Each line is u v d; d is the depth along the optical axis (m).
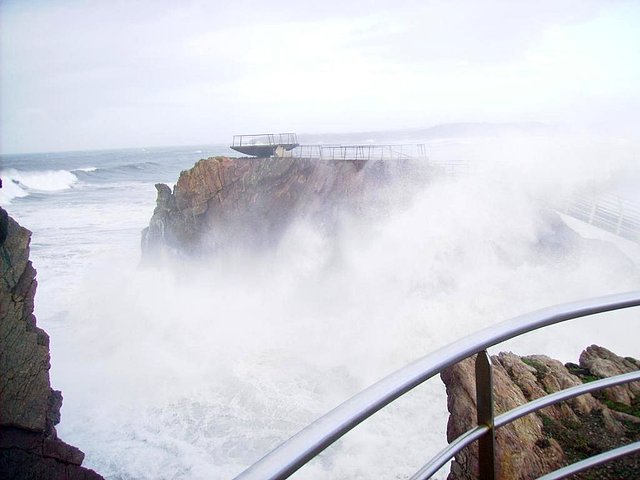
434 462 1.31
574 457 3.82
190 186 26.52
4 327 10.57
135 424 12.83
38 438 10.27
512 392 5.03
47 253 30.69
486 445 1.46
